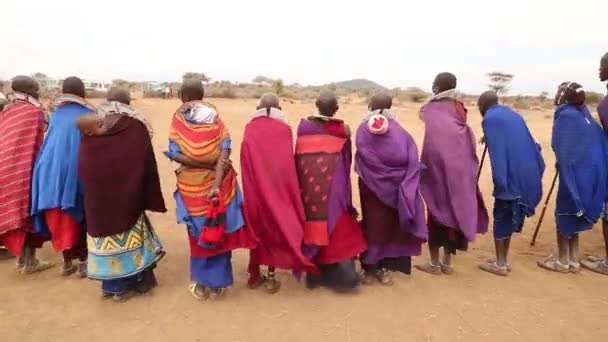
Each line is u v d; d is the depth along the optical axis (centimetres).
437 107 564
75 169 515
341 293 529
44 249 657
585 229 577
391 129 513
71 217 527
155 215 795
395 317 480
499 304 511
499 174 557
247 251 661
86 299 508
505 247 585
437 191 557
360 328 459
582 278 584
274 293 529
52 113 527
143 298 511
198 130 475
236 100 3788
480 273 594
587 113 584
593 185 570
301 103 3562
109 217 475
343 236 516
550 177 1128
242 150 502
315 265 516
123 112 487
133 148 482
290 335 446
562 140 575
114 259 480
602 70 587
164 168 1120
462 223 544
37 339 433
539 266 618
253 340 437
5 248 642
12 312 477
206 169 480
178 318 472
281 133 498
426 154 559
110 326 456
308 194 506
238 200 502
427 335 450
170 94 3981
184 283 549
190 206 481
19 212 535
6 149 532
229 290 535
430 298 521
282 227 490
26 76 557
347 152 523
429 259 645
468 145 553
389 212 526
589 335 456
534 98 6812
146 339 436
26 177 537
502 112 570
